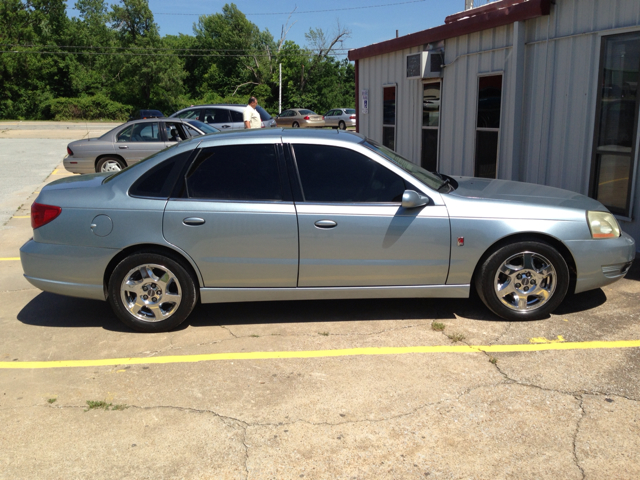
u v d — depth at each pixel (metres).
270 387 3.61
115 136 12.58
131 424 3.24
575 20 6.76
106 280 4.54
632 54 6.04
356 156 4.45
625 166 6.29
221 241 4.34
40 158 18.64
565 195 4.80
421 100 10.49
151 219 4.33
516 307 4.54
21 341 4.46
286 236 4.33
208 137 4.57
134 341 4.41
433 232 4.34
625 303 4.88
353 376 3.73
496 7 9.16
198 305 5.20
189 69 70.69
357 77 13.20
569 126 7.04
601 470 2.73
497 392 3.47
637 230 6.20
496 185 5.08
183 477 2.78
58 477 2.80
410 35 10.33
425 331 4.45
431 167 10.46
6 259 6.88
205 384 3.68
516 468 2.77
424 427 3.12
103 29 65.31
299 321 4.73
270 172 4.41
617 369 3.71
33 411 3.40
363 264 4.39
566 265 4.41
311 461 2.87
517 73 7.61
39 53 61.03
